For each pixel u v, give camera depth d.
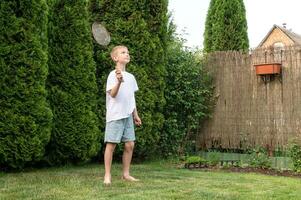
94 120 6.23
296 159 6.43
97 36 5.55
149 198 3.66
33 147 5.29
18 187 4.11
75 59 6.00
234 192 4.11
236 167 6.46
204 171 6.04
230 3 10.62
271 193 4.13
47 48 5.54
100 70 6.72
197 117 7.88
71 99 5.96
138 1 6.91
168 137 7.71
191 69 7.82
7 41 5.12
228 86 7.73
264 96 7.30
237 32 10.57
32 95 5.27
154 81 7.06
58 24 5.94
